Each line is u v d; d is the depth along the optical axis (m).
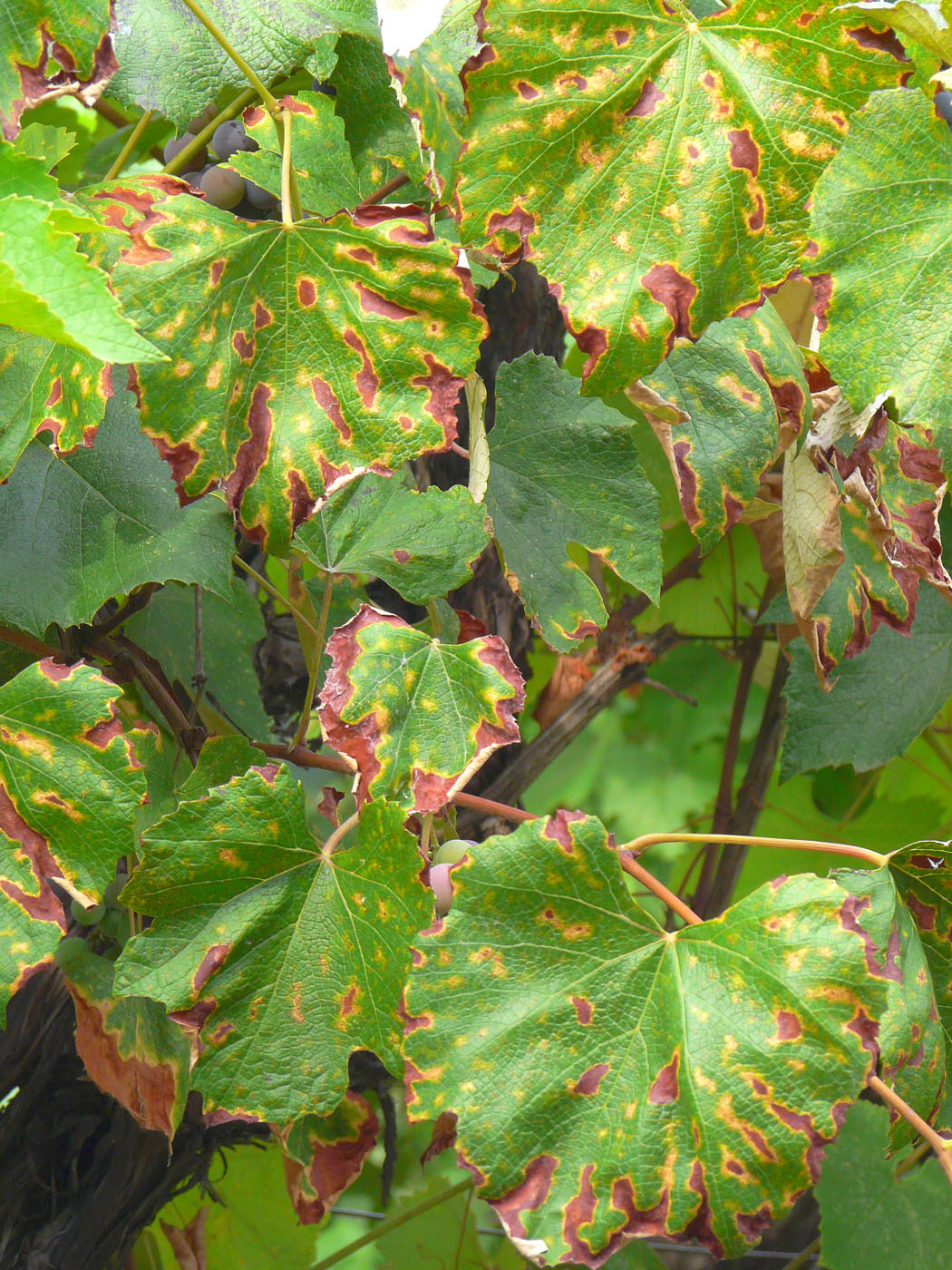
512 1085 0.88
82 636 0.98
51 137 0.96
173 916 0.90
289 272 0.88
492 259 0.88
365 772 0.90
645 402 0.94
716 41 0.87
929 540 0.95
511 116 0.87
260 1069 0.90
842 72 0.87
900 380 0.86
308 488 0.88
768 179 0.88
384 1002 0.90
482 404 0.97
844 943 0.88
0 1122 1.06
